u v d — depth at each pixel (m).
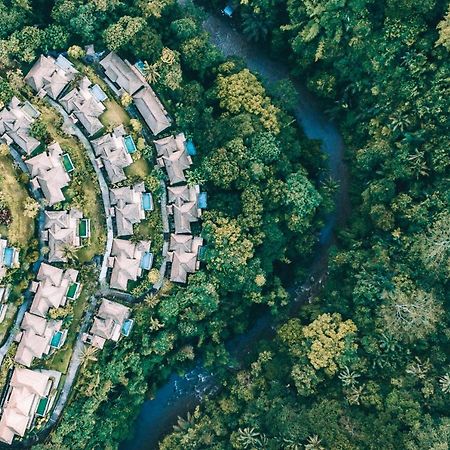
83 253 52.91
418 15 50.66
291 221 54.97
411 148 53.81
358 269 55.56
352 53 54.66
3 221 49.84
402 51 52.44
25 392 50.44
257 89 55.72
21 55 52.88
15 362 51.12
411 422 49.31
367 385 51.97
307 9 53.81
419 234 53.16
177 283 55.69
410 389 51.47
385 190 54.16
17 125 51.06
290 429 51.06
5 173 50.81
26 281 51.38
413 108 53.38
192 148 55.69
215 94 55.78
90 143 53.62
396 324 51.62
